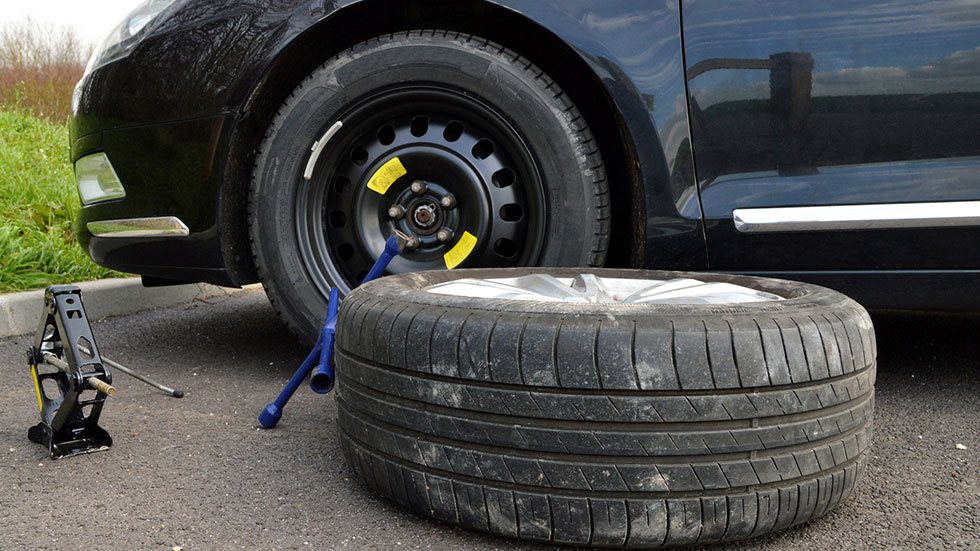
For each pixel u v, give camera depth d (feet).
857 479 4.73
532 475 4.17
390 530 4.56
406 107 7.45
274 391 7.69
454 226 7.59
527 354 4.16
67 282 12.16
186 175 7.42
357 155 7.72
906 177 6.66
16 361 8.88
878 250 6.82
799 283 5.88
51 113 25.14
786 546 4.40
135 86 7.51
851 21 6.59
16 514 4.72
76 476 5.36
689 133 6.88
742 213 6.89
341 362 5.23
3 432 6.35
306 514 4.77
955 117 6.54
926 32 6.50
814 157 6.75
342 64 7.31
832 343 4.45
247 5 7.21
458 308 4.58
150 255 7.97
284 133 7.38
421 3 7.44
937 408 7.23
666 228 7.05
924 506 4.98
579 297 5.70
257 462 5.67
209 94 7.22
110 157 7.84
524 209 7.50
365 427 4.85
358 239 7.66
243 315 12.30
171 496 5.02
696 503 4.12
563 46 6.95
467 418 4.30
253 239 7.59
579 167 7.15
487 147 7.52
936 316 12.27
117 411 6.98
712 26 6.78
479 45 7.18
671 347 4.09
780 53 6.70
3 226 12.55
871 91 6.61
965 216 6.59
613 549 4.25
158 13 7.61
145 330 10.91
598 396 4.08
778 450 4.22
